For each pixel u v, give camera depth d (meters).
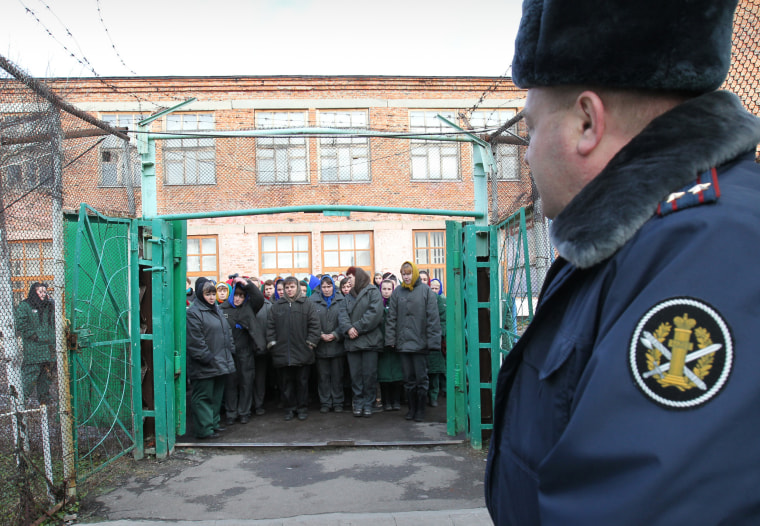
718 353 0.50
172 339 5.50
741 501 0.47
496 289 5.29
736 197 0.57
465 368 5.72
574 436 0.56
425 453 5.25
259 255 15.45
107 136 5.09
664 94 0.69
